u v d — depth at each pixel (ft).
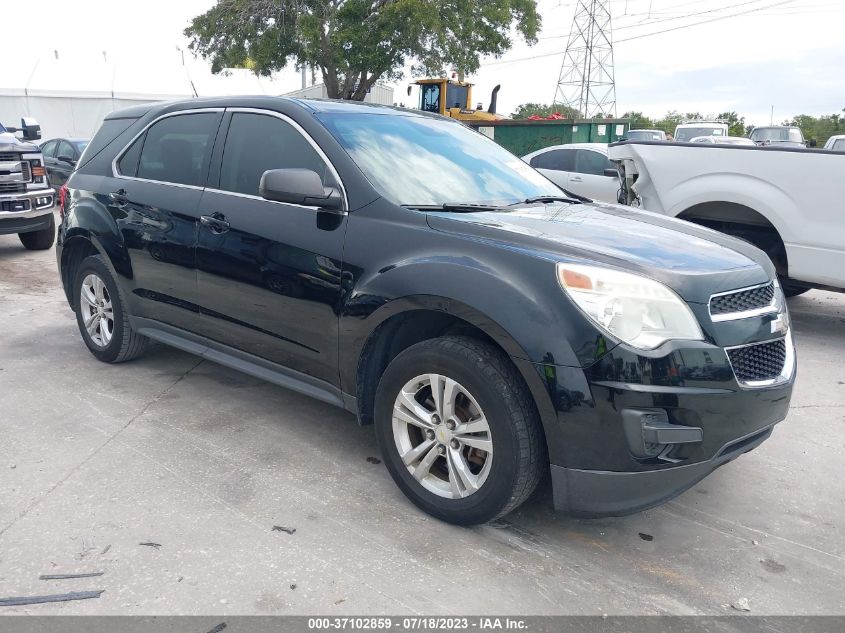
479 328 9.00
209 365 16.08
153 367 15.81
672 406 8.27
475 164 12.72
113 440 12.04
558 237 9.50
